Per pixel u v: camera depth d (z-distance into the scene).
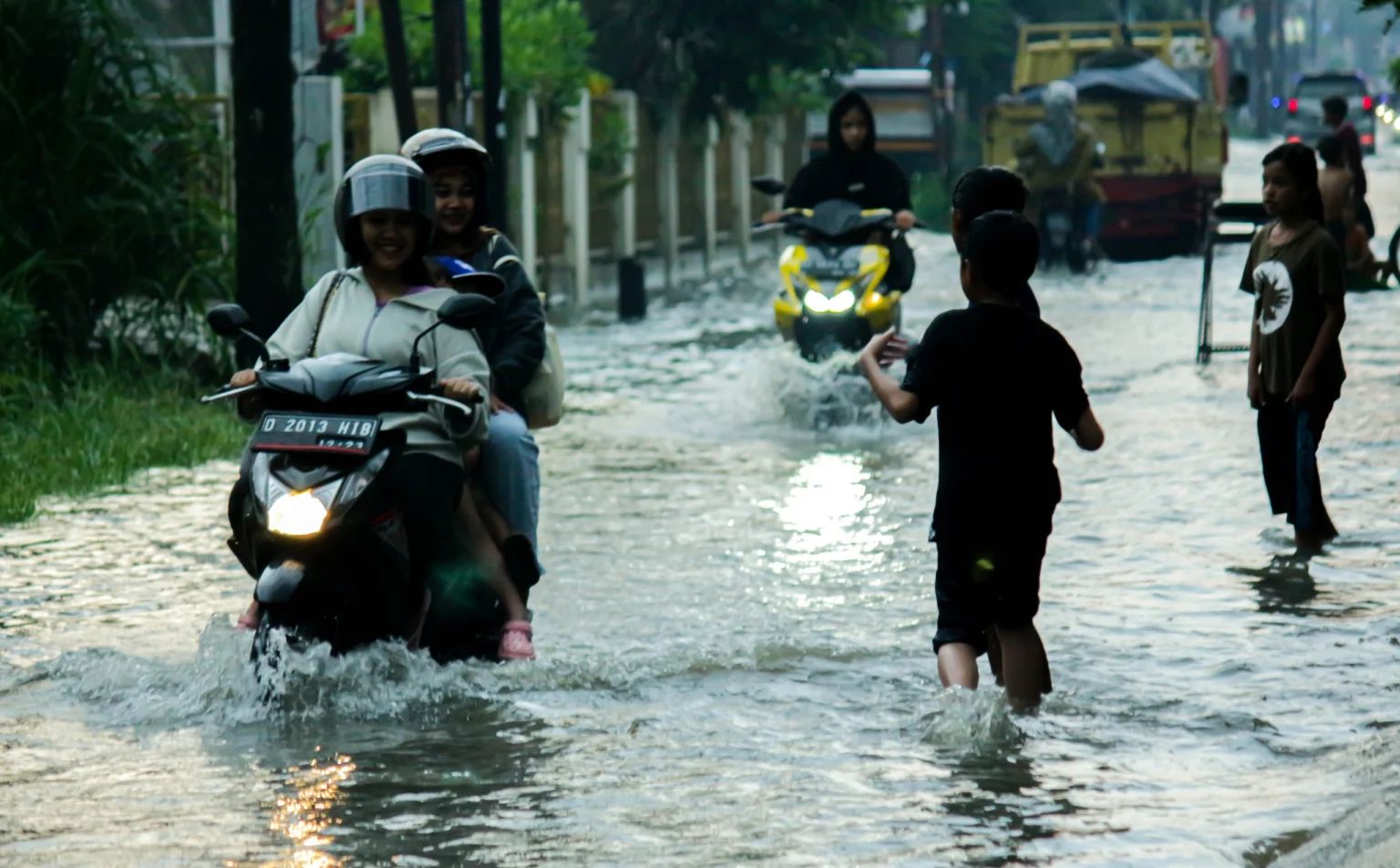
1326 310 28.52
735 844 16.33
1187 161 94.06
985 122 98.06
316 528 19.86
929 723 19.94
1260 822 16.72
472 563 21.98
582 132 74.12
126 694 21.06
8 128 44.84
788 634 24.08
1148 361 53.75
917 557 29.08
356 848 16.22
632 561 28.72
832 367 43.28
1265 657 22.45
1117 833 16.47
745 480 36.25
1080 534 30.17
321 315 21.98
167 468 37.84
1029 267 20.11
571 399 47.97
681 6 85.31
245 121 46.38
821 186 45.81
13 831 16.67
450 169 22.77
